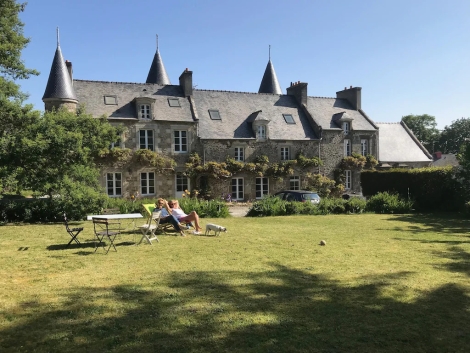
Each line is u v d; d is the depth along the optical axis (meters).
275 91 33.50
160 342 3.65
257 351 3.50
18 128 13.55
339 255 7.37
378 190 19.58
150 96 23.78
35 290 5.14
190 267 6.39
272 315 4.30
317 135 26.53
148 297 4.87
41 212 12.30
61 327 3.97
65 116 13.40
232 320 4.15
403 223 12.50
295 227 11.46
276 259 7.01
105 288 5.23
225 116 25.20
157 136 22.58
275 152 25.34
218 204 14.84
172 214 10.25
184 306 4.55
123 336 3.77
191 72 24.73
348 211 16.34
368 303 4.69
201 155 23.59
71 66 22.34
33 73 16.30
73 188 12.31
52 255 7.27
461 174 16.52
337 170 26.89
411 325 4.07
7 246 8.13
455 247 8.18
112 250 7.77
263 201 15.68
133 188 22.00
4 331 3.89
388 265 6.56
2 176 12.07
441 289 5.23
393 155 30.39
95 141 13.56
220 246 8.26
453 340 3.75
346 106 29.83
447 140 57.72
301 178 25.94
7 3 15.77
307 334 3.84
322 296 4.94
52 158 12.17
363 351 3.53
